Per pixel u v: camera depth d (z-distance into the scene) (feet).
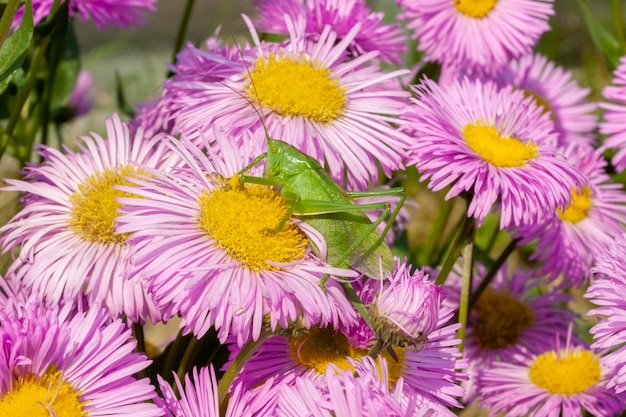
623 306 1.42
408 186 2.12
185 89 1.53
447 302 1.69
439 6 1.72
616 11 1.86
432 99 1.55
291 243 1.39
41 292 1.43
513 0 1.74
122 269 1.44
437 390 1.42
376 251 1.41
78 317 1.36
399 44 1.67
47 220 1.46
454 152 1.50
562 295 1.70
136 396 1.34
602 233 1.67
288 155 1.40
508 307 1.69
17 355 1.33
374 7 1.99
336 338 1.43
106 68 2.75
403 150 1.51
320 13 1.63
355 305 1.39
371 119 1.52
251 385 1.42
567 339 1.64
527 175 1.50
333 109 1.51
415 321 1.37
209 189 1.41
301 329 1.37
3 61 1.49
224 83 1.52
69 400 1.34
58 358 1.34
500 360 1.68
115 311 1.42
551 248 1.64
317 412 1.34
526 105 1.60
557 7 2.65
